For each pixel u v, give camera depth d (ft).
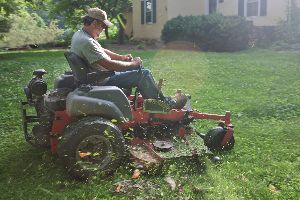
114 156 13.56
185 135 15.69
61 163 14.03
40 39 89.25
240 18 58.85
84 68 14.19
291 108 23.00
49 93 15.20
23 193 12.84
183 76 34.50
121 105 13.97
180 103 15.65
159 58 49.42
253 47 59.06
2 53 69.82
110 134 13.35
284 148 16.61
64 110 14.25
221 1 69.92
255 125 19.88
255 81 31.71
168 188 12.87
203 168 14.07
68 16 91.40
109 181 13.37
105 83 14.73
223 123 16.43
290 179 13.69
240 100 25.26
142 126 15.20
